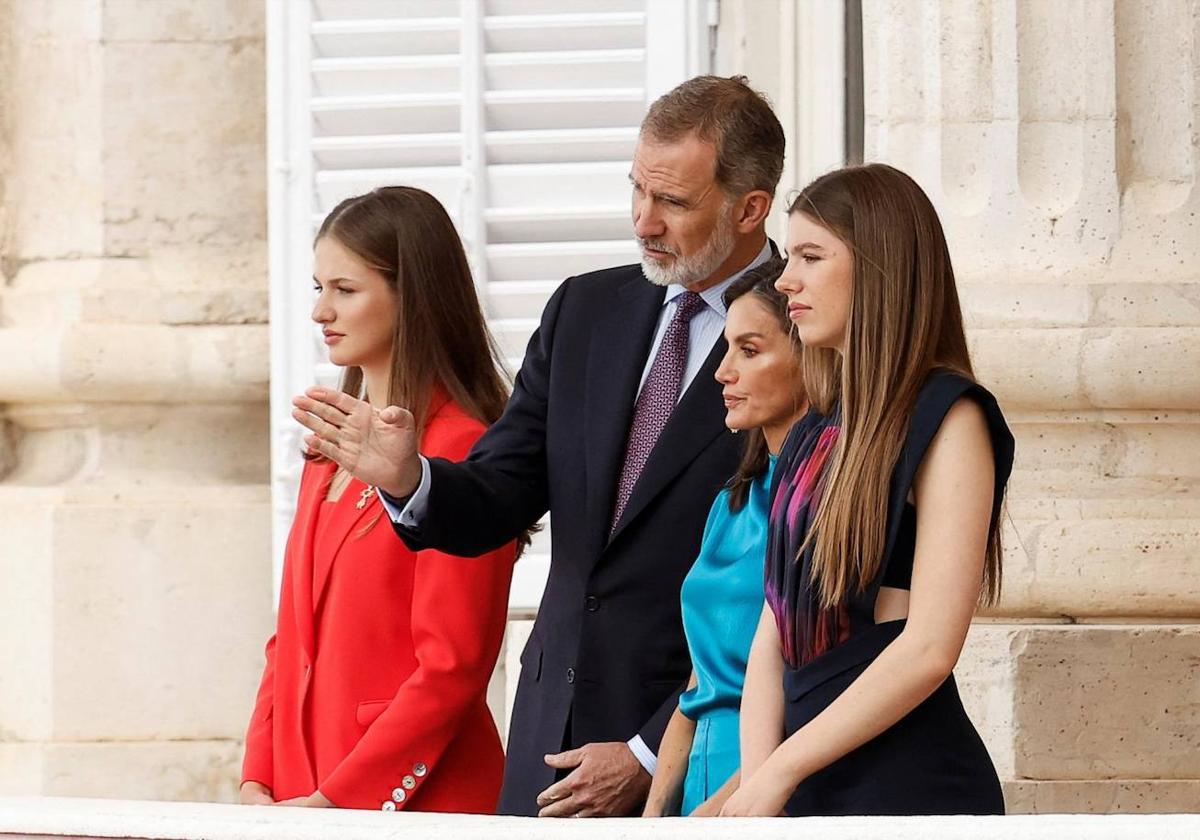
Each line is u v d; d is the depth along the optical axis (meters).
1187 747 12.62
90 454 16.34
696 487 9.76
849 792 7.90
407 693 9.93
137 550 15.93
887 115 13.88
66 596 15.84
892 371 8.07
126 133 16.44
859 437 8.01
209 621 15.96
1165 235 13.43
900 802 7.83
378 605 10.18
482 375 10.80
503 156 15.59
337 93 15.62
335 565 10.34
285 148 15.54
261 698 10.98
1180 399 13.09
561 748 9.88
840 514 7.94
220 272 16.45
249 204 16.56
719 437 9.79
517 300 15.35
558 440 10.20
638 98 15.50
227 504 16.03
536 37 15.57
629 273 10.60
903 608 8.05
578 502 10.05
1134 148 13.62
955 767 7.95
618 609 9.83
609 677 9.79
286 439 15.34
